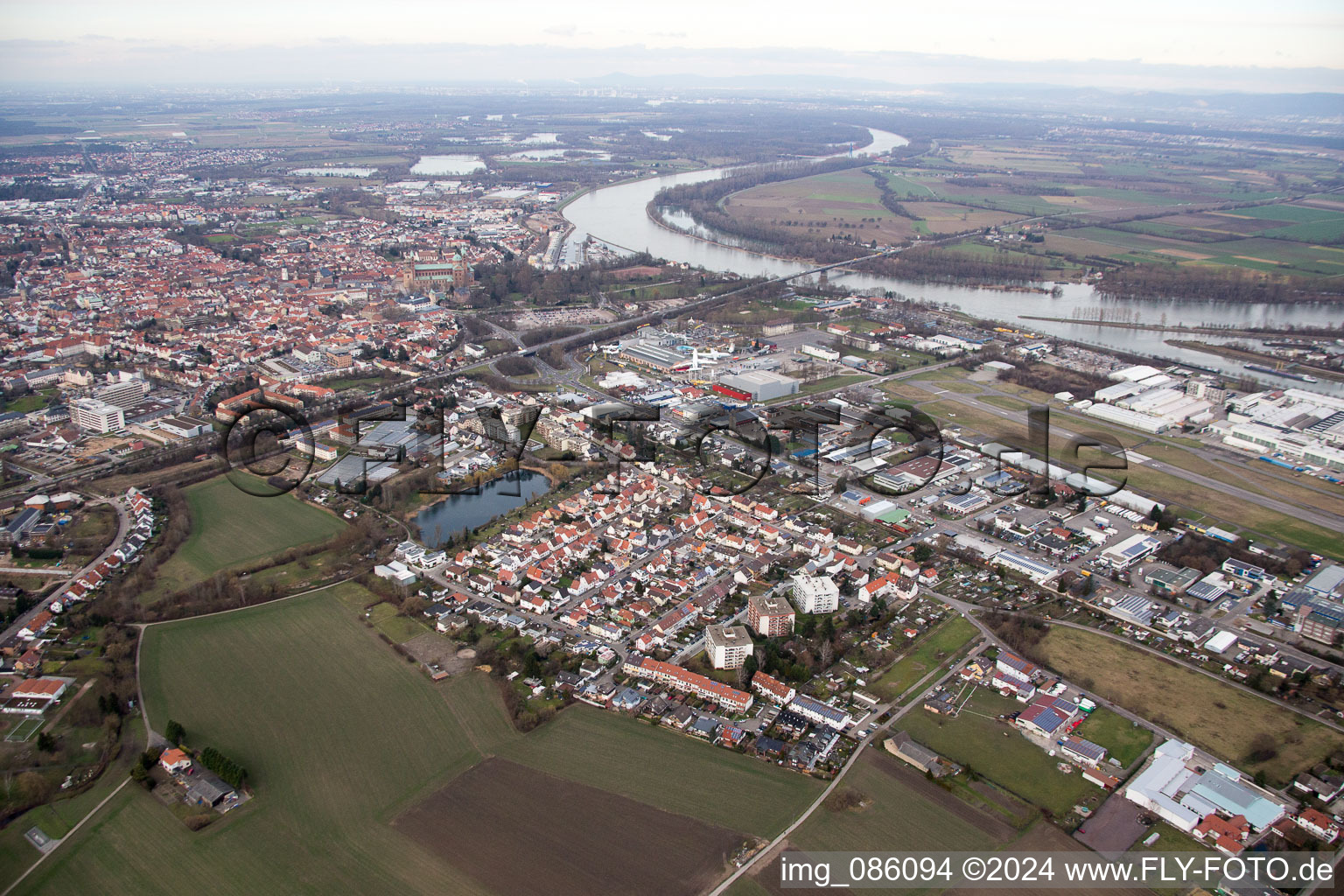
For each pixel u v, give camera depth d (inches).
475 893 7519.7
